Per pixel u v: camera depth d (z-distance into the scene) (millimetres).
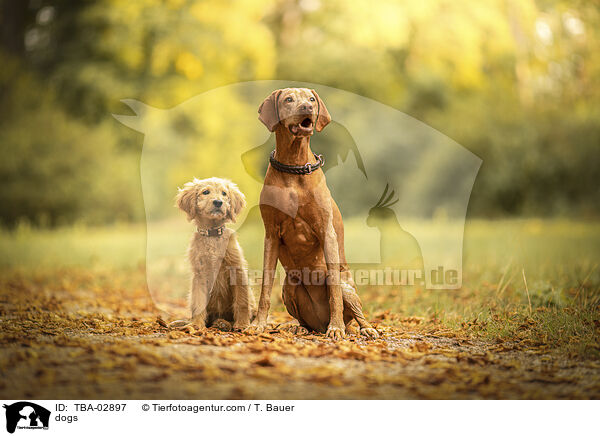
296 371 4441
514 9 25438
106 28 24516
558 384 4375
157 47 23406
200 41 23531
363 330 5953
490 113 26406
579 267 9852
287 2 26766
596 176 24281
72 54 25078
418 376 4434
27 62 26922
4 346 5012
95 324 6340
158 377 4188
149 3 23797
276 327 6422
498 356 5133
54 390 3875
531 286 8258
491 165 24688
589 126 24750
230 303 6406
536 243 13883
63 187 22656
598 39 25750
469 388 4223
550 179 24438
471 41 25562
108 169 23422
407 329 6633
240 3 24062
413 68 26906
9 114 23406
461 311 7402
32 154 22844
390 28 24172
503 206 24641
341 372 4395
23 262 13773
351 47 24297
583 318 6438
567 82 27125
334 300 5863
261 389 4055
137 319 7160
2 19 27047
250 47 23875
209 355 4793
